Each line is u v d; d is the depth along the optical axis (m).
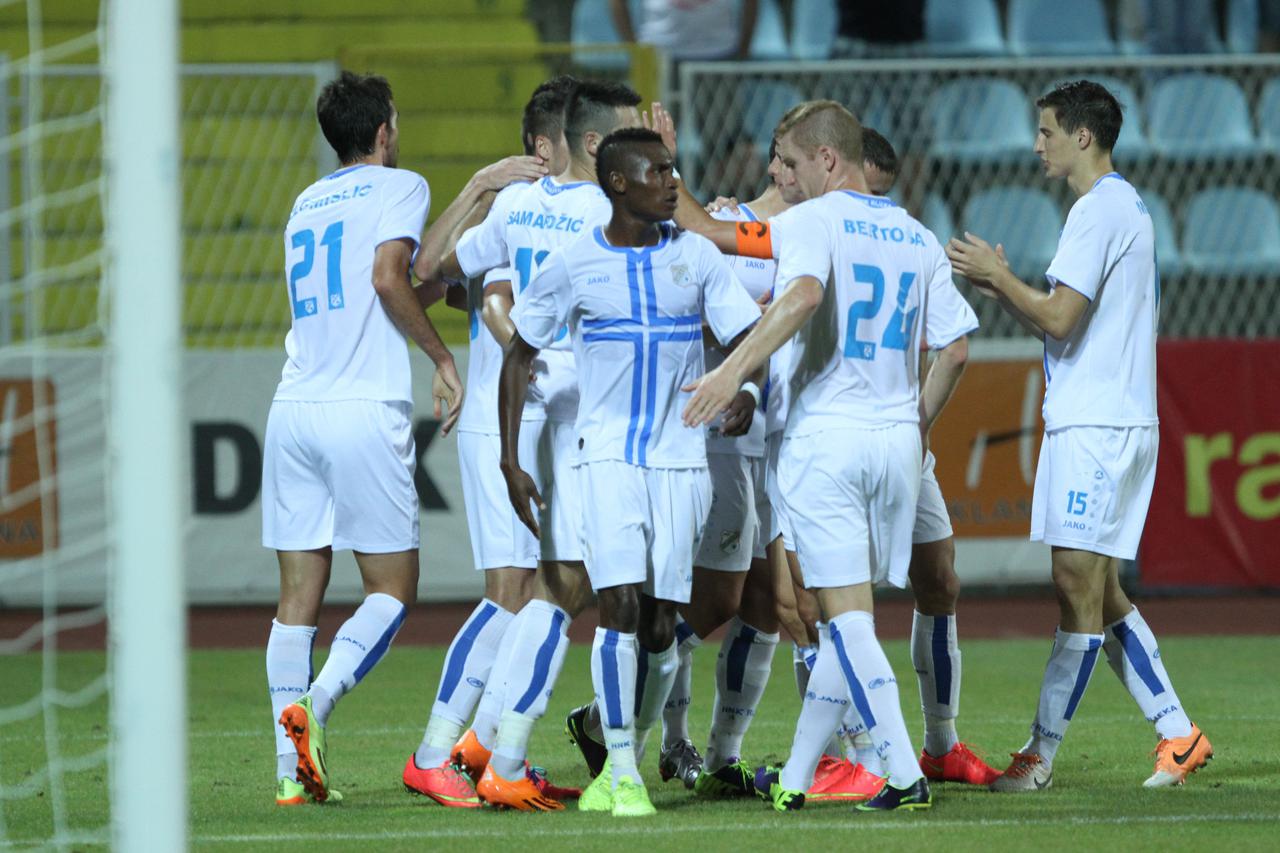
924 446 17.34
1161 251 39.59
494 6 41.69
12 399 33.84
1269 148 40.53
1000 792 17.14
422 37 41.44
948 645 17.88
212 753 19.95
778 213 18.94
